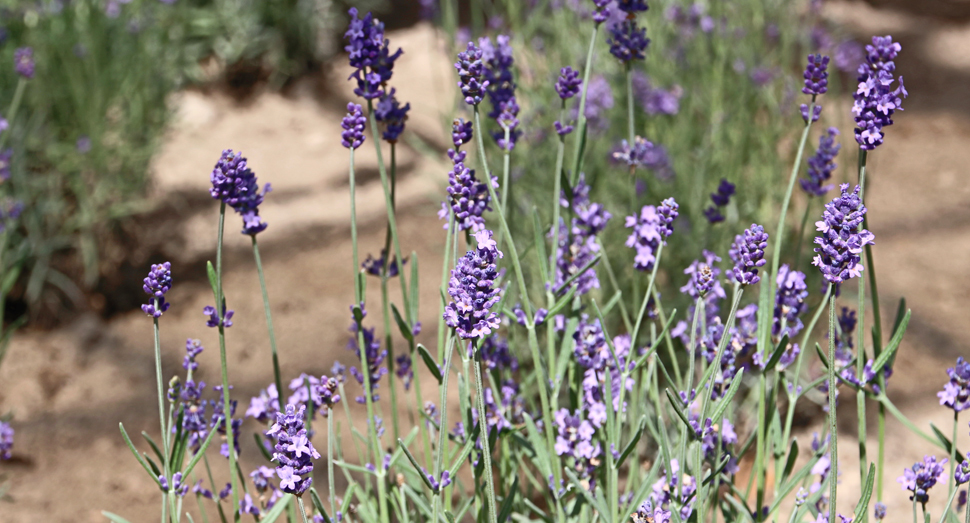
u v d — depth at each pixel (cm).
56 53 424
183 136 539
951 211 421
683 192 335
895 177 455
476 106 157
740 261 140
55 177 408
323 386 150
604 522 162
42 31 423
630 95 197
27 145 401
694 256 306
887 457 276
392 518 229
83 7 436
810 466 168
